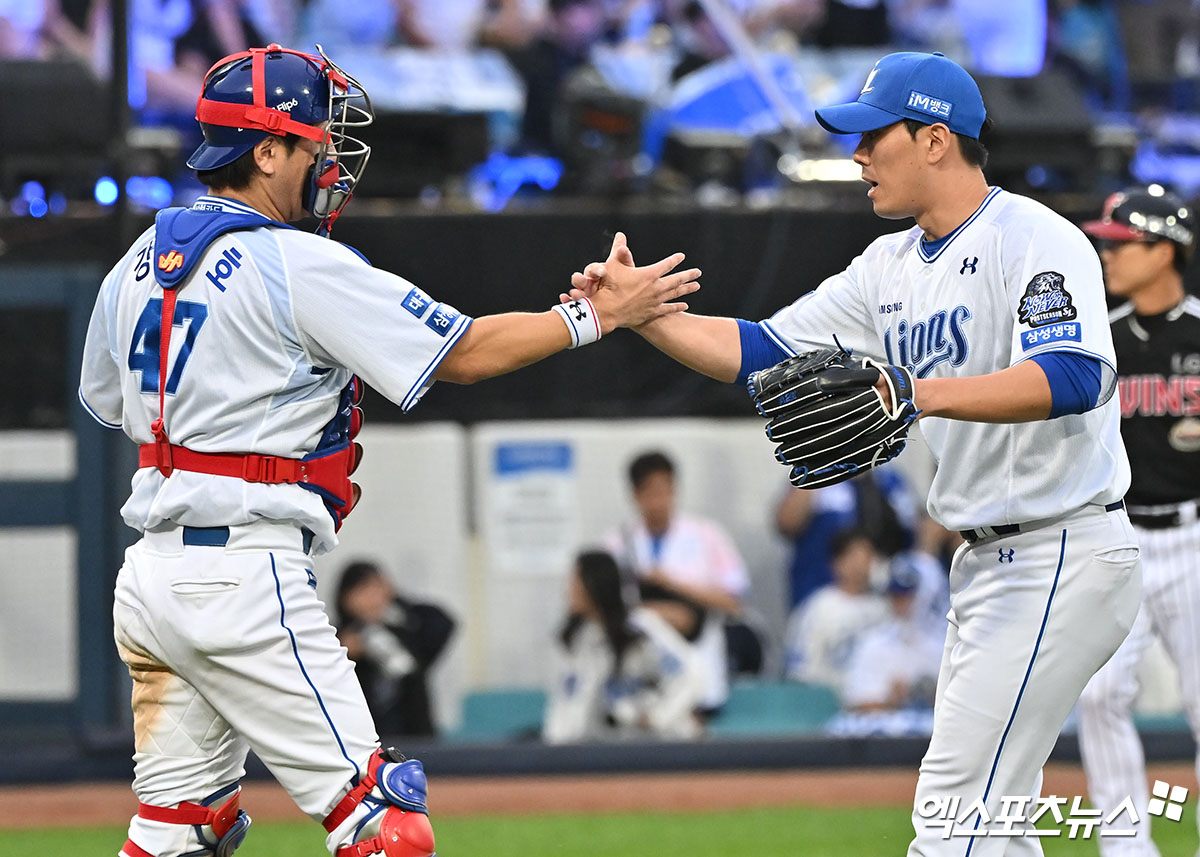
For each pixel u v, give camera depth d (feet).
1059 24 124.67
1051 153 87.51
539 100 111.34
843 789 77.56
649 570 82.17
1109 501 36.60
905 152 36.52
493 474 82.17
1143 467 54.34
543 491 82.12
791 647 82.33
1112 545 36.37
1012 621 36.45
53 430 79.15
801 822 70.23
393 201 89.51
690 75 111.24
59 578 79.46
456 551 81.82
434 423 82.07
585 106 92.73
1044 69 122.83
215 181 34.68
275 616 32.89
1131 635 54.03
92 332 36.42
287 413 33.27
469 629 81.76
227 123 34.04
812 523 82.48
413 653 81.25
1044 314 34.06
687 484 82.38
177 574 32.83
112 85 80.89
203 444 32.86
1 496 79.05
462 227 80.23
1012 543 36.73
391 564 81.61
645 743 80.89
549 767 80.48
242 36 113.19
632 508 82.38
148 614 33.19
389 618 81.25
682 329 40.45
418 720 81.15
